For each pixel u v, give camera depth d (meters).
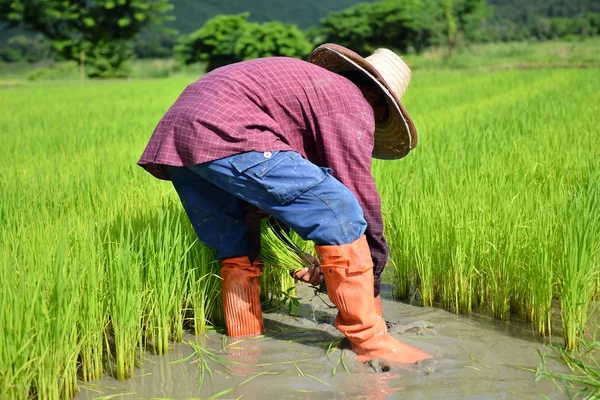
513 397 2.66
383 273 4.37
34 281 2.75
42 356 2.56
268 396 2.73
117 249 3.16
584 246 3.10
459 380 2.82
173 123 2.92
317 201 2.83
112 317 2.95
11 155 7.00
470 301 3.64
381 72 3.14
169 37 141.00
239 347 3.25
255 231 3.18
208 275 3.52
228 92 2.88
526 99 11.83
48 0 46.62
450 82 19.92
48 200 4.51
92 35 48.16
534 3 136.25
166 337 3.21
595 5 123.12
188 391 2.79
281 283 3.87
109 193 4.47
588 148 5.66
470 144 6.16
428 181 4.49
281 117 2.91
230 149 2.80
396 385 2.79
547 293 3.26
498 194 4.15
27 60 130.88
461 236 3.65
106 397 2.74
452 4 46.53
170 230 3.43
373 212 2.98
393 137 3.30
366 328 2.99
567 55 33.09
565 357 2.99
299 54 50.59
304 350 3.20
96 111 13.30
